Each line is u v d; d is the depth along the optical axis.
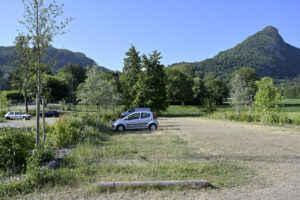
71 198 4.17
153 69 41.88
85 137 10.91
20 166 6.17
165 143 10.59
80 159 7.02
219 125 22.80
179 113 58.59
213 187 4.78
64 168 5.85
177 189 4.61
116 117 27.39
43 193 4.41
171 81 71.12
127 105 41.09
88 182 4.96
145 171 5.69
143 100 39.78
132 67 43.78
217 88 92.56
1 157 6.16
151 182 4.71
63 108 55.34
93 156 7.50
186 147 9.59
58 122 10.91
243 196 4.29
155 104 40.66
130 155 7.88
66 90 53.06
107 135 13.42
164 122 28.41
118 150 8.52
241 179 5.35
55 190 4.53
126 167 6.10
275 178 5.46
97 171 5.79
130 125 16.69
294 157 7.79
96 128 14.24
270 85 26.44
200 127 20.17
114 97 31.23
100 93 18.72
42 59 7.17
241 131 16.62
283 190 4.63
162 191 4.52
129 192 4.45
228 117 33.72
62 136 9.68
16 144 6.41
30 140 7.31
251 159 7.46
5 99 38.56
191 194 4.38
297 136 13.74
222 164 6.64
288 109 57.41
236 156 7.91
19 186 4.61
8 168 5.86
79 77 93.12
